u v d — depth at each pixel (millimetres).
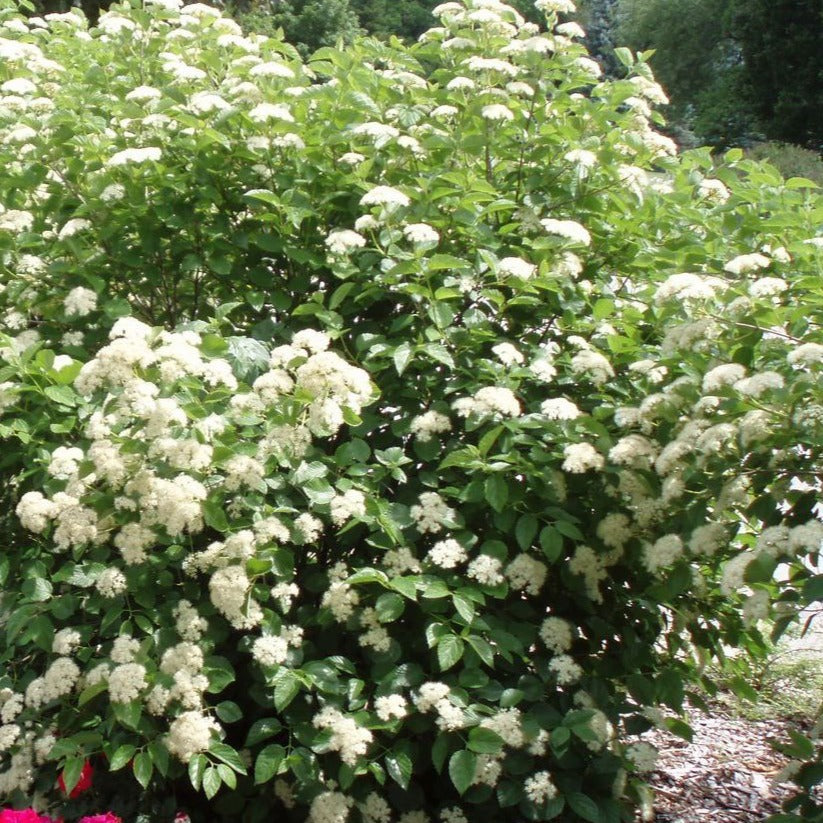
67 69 3689
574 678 2625
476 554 2781
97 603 2604
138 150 2920
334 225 3248
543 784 2498
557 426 2723
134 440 2441
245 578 2463
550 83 3400
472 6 3471
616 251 3334
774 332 2615
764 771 3523
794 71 21219
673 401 2629
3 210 3189
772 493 2467
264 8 13328
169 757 2514
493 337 2902
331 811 2480
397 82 3416
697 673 3234
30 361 2789
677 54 25281
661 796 3381
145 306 3420
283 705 2396
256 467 2500
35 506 2500
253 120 3020
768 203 3332
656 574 2826
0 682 2727
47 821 2439
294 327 3137
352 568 2773
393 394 2951
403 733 2615
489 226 3240
